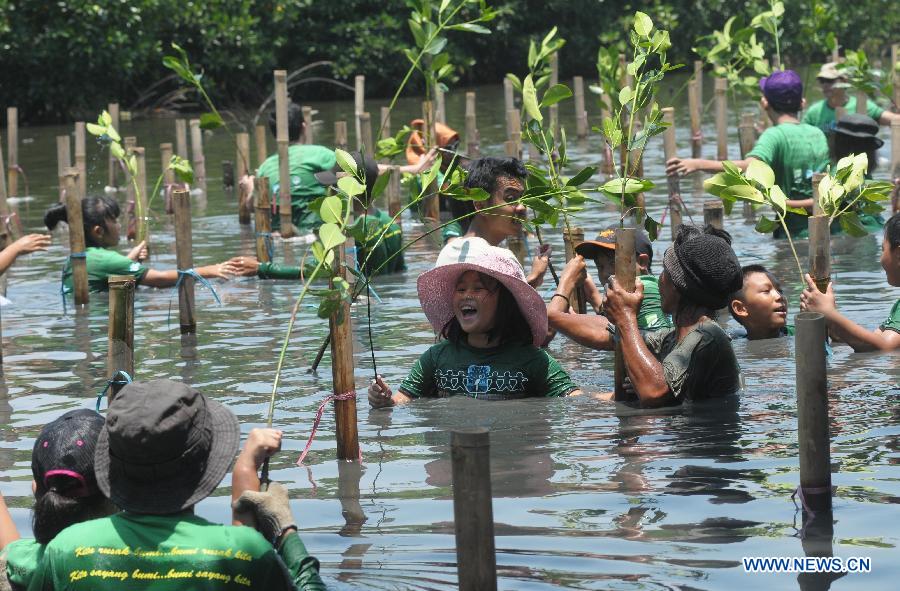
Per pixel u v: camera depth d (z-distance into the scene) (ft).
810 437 15.92
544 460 18.03
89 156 71.46
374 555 14.73
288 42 111.14
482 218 22.82
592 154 63.16
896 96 60.85
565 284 23.18
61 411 22.77
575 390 21.58
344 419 18.56
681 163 36.83
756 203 21.74
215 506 17.08
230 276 34.47
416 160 47.14
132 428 11.69
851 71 47.67
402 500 16.75
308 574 12.37
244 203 46.80
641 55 21.70
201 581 11.73
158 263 39.45
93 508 12.81
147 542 11.85
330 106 103.19
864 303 28.37
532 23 122.31
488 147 67.77
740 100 88.33
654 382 20.10
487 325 21.17
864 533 14.82
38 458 12.78
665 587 13.50
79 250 33.35
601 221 42.45
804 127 37.76
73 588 11.78
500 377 21.35
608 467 17.56
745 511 15.66
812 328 15.70
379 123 86.02
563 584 13.66
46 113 98.68
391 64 112.06
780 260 34.78
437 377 21.79
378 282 34.30
